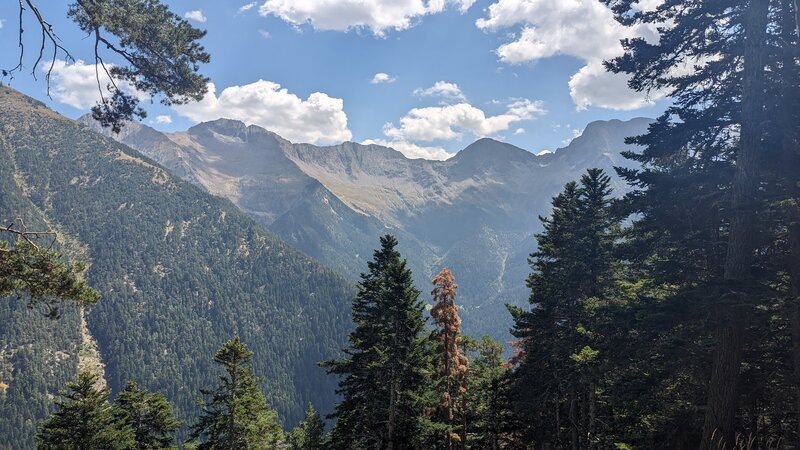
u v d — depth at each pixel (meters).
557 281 24.84
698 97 13.30
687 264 14.80
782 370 12.70
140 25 12.08
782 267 12.46
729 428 11.49
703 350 12.52
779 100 11.74
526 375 27.17
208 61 14.09
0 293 11.66
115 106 13.81
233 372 32.06
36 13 8.55
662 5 12.98
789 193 11.67
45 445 28.19
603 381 20.06
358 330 27.62
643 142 14.09
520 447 34.41
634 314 13.33
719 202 12.72
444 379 28.45
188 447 33.41
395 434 26.20
